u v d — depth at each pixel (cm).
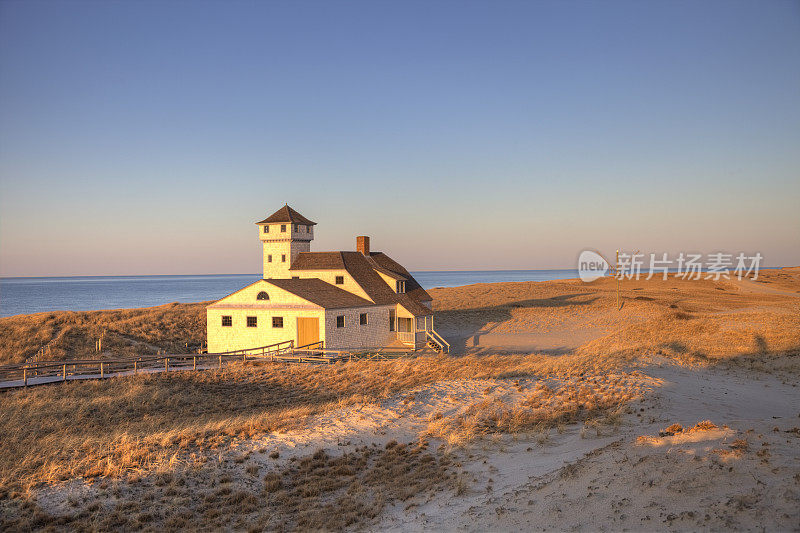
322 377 3158
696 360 3070
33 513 1271
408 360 3684
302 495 1401
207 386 2991
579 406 2048
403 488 1363
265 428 1953
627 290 10438
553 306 7969
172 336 5362
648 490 932
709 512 807
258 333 4500
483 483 1291
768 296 8956
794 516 741
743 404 2038
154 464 1574
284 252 5628
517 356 3928
